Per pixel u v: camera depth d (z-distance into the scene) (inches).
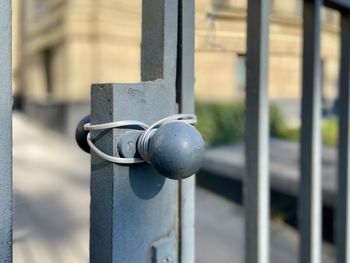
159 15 31.8
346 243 61.0
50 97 380.5
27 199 132.6
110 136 28.1
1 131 27.2
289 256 107.2
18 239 99.5
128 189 29.2
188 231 34.5
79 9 315.3
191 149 26.2
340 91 60.9
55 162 208.5
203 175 176.7
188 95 33.2
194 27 34.4
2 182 27.4
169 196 32.3
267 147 45.6
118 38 298.8
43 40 382.9
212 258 102.5
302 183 55.1
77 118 308.2
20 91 433.1
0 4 26.8
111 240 28.8
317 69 52.4
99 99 28.6
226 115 273.9
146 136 28.1
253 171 46.1
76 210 125.6
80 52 317.7
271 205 144.0
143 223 30.3
